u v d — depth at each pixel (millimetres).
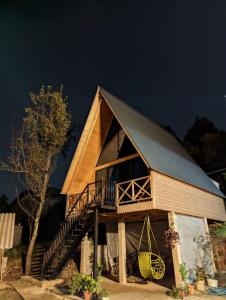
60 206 18109
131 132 11086
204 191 13398
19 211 17312
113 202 11047
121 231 11141
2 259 11312
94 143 13781
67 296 7910
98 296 7543
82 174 13672
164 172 9984
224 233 11758
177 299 7910
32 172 13141
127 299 7895
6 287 9875
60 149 14023
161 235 13039
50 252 10531
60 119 13992
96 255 8500
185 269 9258
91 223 9570
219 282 10281
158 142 14016
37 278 10438
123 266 10695
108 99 12516
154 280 11125
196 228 11430
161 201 9445
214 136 25781
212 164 24781
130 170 12594
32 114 13969
